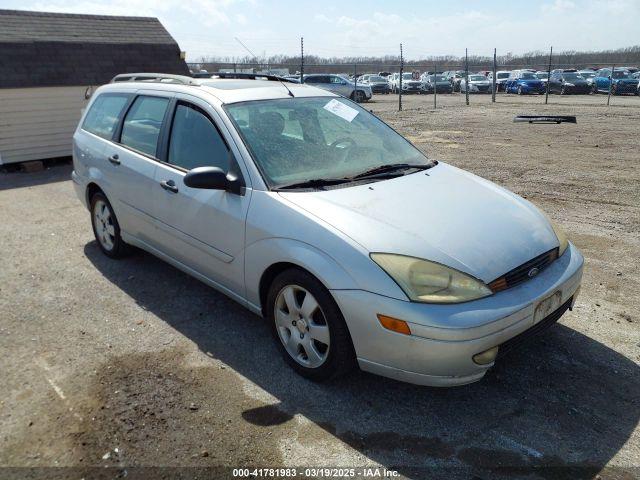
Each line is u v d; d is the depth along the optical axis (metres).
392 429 2.78
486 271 2.78
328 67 33.00
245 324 3.91
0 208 7.32
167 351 3.55
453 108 21.67
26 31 10.99
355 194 3.26
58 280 4.72
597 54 57.28
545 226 3.36
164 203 4.03
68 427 2.81
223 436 2.74
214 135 3.69
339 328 2.90
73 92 10.92
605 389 3.09
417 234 2.90
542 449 2.63
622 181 7.91
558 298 3.03
